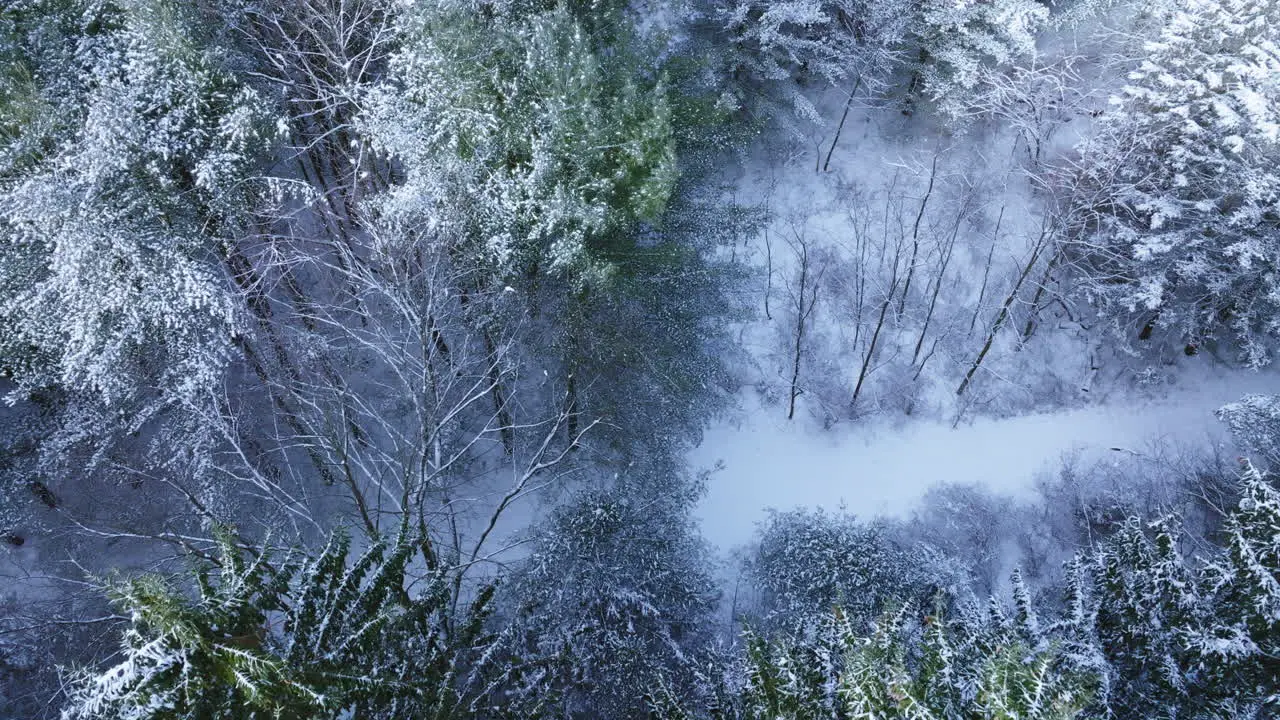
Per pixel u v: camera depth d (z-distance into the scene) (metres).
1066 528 19.38
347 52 16.06
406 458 17.31
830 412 20.61
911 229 21.73
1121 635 10.24
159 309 12.96
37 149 12.66
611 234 15.52
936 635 8.17
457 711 8.76
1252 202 17.36
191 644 6.14
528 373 17.80
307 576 7.80
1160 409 21.31
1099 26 20.86
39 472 15.02
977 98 21.36
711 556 18.39
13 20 13.09
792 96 20.77
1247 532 9.58
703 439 20.08
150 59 12.46
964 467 20.42
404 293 13.13
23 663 14.05
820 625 10.80
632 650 13.79
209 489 14.85
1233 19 16.95
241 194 13.86
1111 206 19.91
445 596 9.50
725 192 21.69
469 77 13.38
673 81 16.30
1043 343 21.69
